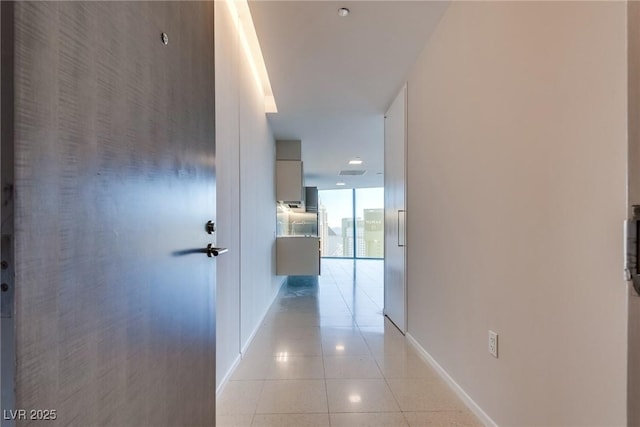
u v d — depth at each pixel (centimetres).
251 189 291
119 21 75
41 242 55
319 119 400
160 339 94
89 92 66
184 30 112
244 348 254
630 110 76
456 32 191
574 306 108
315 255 501
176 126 105
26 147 52
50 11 57
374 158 621
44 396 55
